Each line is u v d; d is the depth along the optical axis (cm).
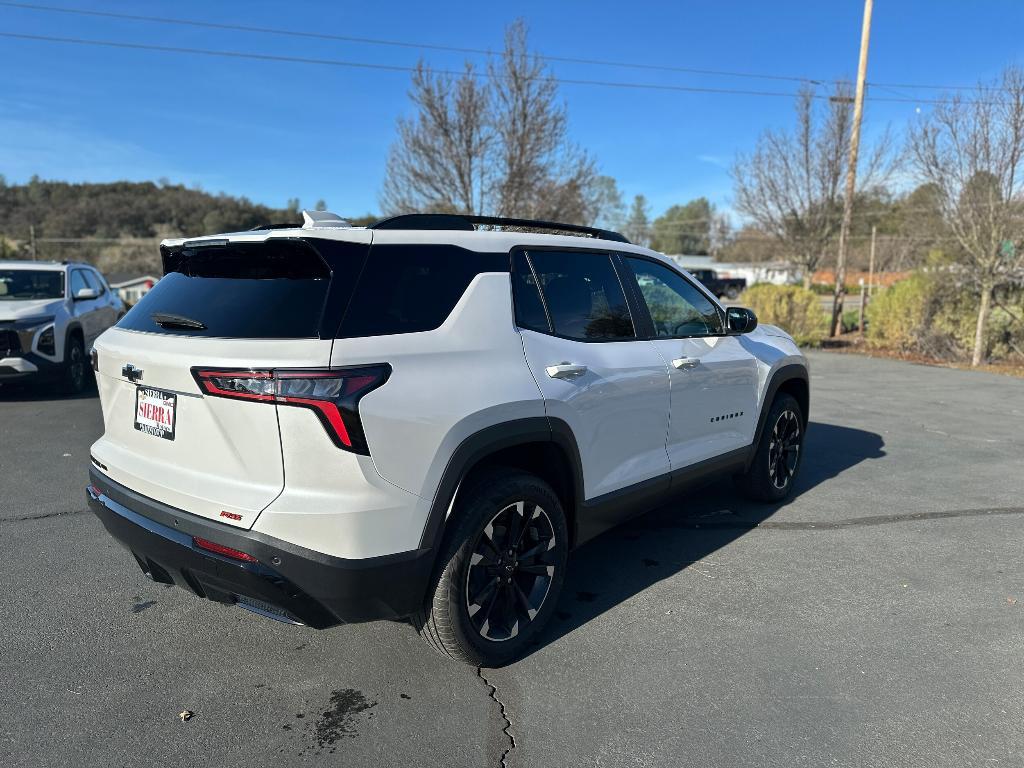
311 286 260
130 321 309
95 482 312
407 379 259
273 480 248
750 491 506
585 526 343
